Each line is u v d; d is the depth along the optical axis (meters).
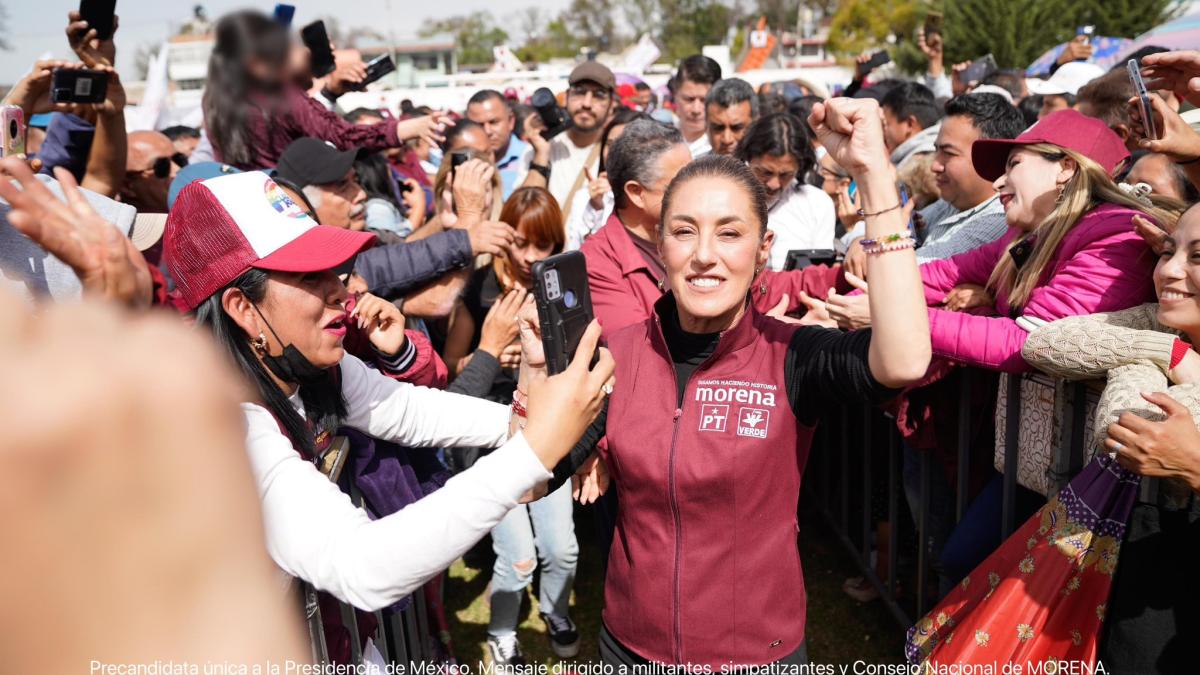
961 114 3.02
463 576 3.93
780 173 3.65
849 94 5.55
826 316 2.43
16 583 0.38
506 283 3.09
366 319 2.18
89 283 1.12
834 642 3.23
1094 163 2.12
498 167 6.83
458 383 2.54
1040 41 27.25
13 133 1.96
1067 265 2.09
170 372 0.42
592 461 2.06
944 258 2.85
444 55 39.69
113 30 2.81
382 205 4.05
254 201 1.51
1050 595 1.81
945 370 2.37
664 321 1.83
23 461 0.37
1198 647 1.67
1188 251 1.68
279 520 1.36
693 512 1.68
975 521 2.45
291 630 0.44
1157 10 26.45
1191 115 3.12
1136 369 1.73
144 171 3.49
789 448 1.68
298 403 1.67
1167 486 1.69
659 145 2.66
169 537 0.40
